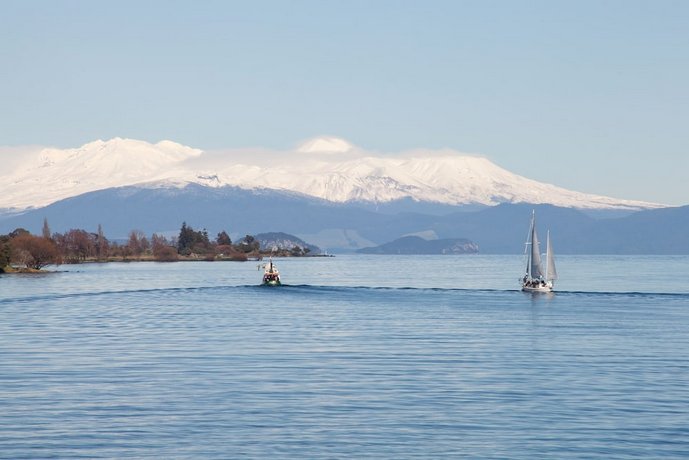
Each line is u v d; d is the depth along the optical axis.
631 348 147.12
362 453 81.31
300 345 150.00
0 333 169.50
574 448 82.94
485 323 191.38
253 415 94.19
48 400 101.06
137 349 144.25
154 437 86.00
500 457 80.38
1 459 79.38
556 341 156.50
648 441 85.12
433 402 100.25
